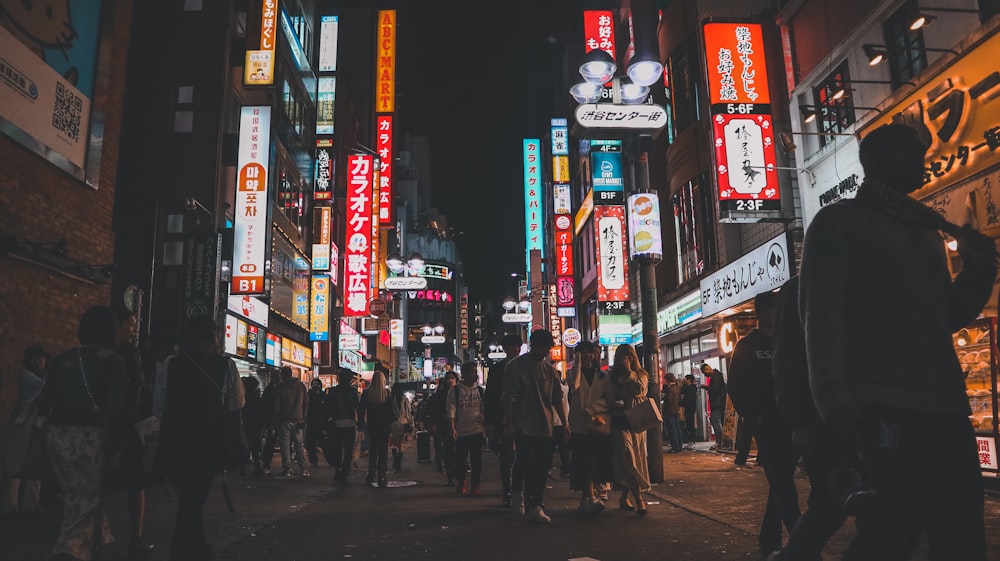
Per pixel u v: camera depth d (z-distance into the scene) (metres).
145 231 17.75
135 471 5.35
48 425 4.69
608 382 7.72
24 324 9.09
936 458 2.14
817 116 14.25
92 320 4.86
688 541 6.03
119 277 17.34
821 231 2.40
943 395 2.18
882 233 2.35
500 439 8.70
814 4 14.43
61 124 9.84
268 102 21.27
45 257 9.20
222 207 19.12
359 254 30.72
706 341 20.94
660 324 24.38
